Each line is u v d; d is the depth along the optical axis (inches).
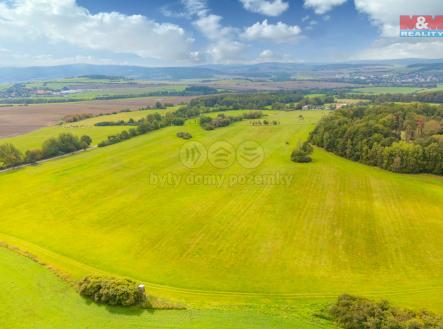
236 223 2151.8
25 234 2021.4
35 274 1480.1
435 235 1977.1
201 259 1748.3
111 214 2306.8
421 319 1146.7
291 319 1225.4
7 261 1599.4
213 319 1205.1
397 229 2054.6
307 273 1614.2
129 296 1258.0
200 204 2463.1
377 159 3334.2
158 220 2208.4
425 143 3189.0
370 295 1443.2
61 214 2311.8
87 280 1358.3
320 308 1310.3
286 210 2342.5
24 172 3262.8
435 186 2817.4
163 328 1141.1
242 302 1387.8
